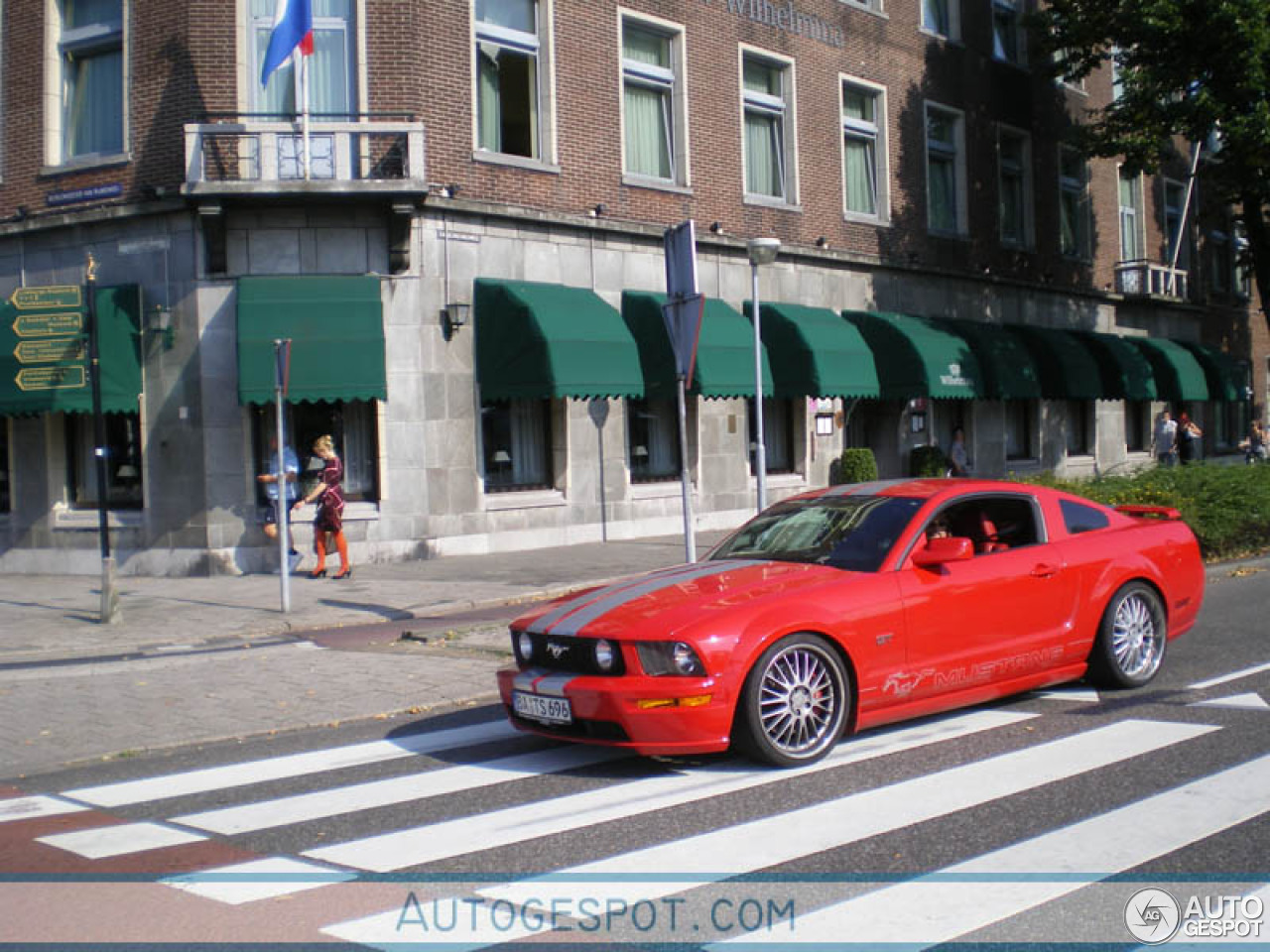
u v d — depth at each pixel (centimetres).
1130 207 3172
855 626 622
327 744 730
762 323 2022
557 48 1806
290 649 1078
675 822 524
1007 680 701
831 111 2259
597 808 552
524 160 1758
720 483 2055
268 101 1636
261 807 586
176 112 1612
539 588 1386
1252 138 2253
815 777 588
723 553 736
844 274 2275
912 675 644
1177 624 810
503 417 1778
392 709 816
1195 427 3058
